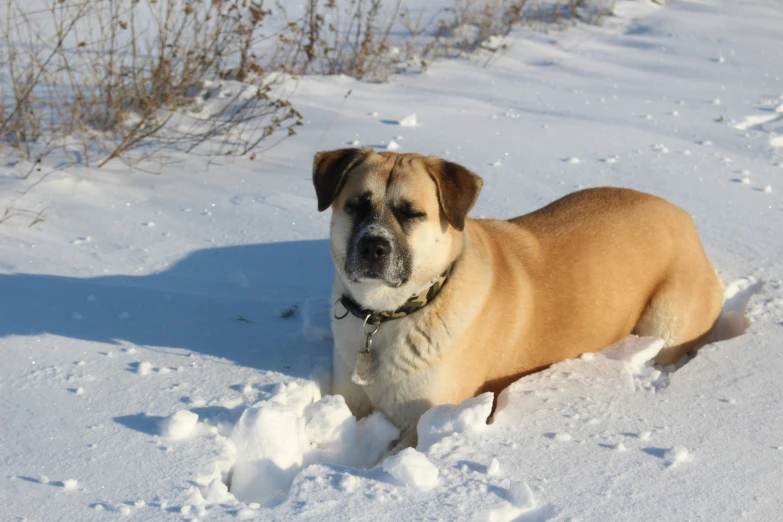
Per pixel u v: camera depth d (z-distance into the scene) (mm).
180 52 9516
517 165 7188
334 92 9516
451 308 3973
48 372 4016
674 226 4926
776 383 4070
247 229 5938
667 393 3998
